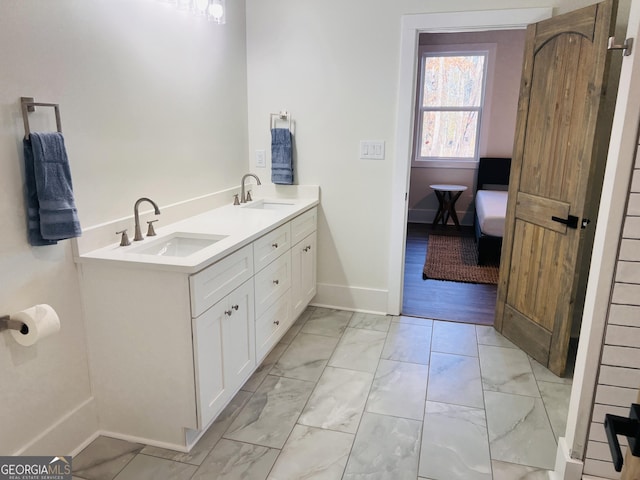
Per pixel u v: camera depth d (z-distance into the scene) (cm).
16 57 160
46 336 162
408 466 193
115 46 204
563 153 255
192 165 272
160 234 228
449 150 662
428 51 629
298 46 321
